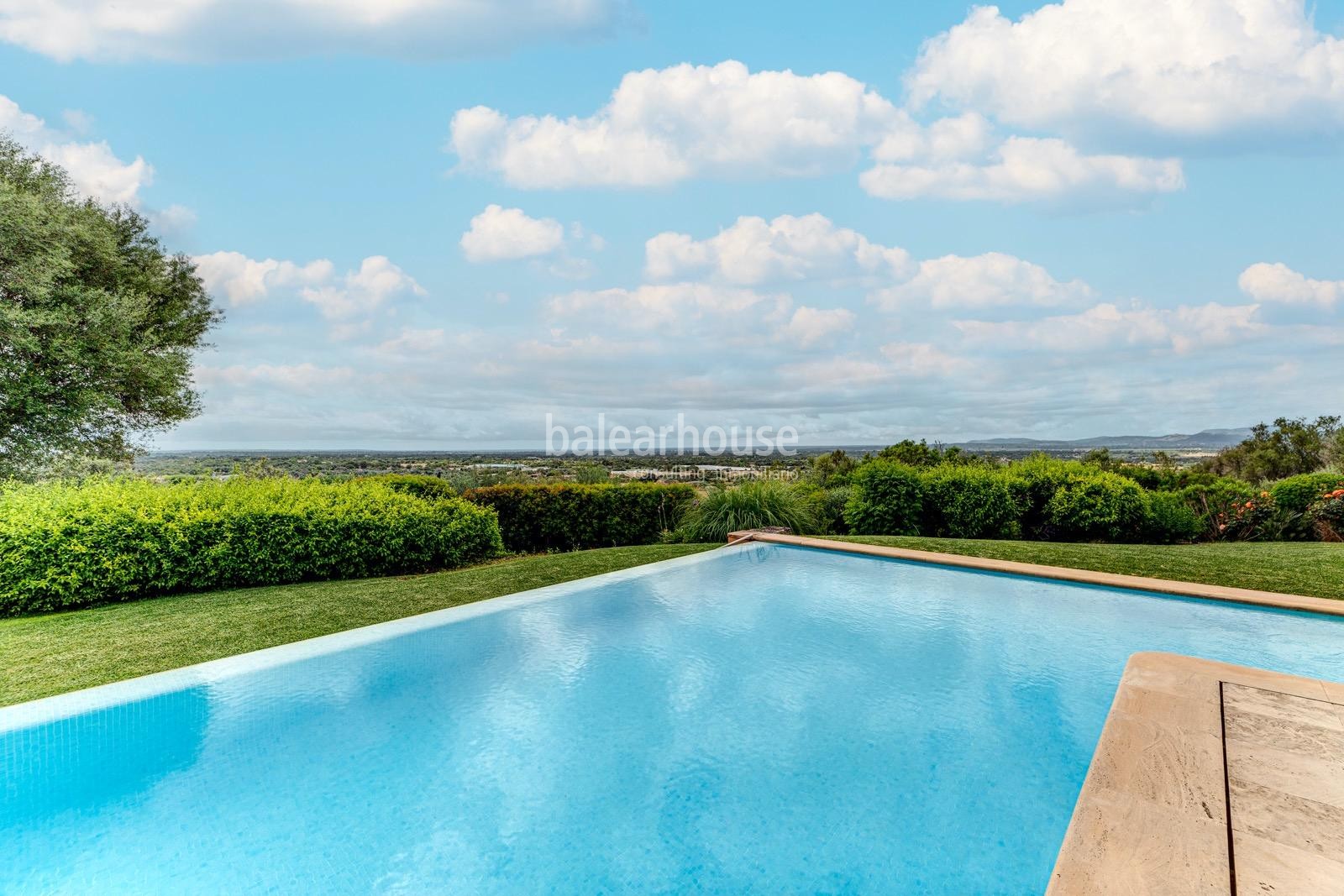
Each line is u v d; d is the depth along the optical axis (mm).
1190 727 2619
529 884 2195
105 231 14859
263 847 2383
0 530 5035
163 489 6516
